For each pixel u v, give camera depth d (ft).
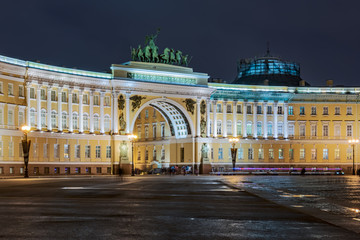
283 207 93.61
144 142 419.74
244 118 383.65
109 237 58.44
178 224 69.00
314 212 85.20
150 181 204.23
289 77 445.37
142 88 338.75
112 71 329.52
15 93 281.33
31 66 290.97
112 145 327.67
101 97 327.47
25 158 243.60
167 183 185.98
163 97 347.97
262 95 386.73
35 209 85.40
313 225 69.15
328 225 69.26
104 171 325.01
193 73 361.71
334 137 395.55
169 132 389.39
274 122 389.80
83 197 112.16
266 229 65.36
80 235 59.41
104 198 109.81
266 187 162.71
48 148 298.97
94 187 153.79
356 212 86.58
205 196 119.24
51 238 57.21
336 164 393.29
